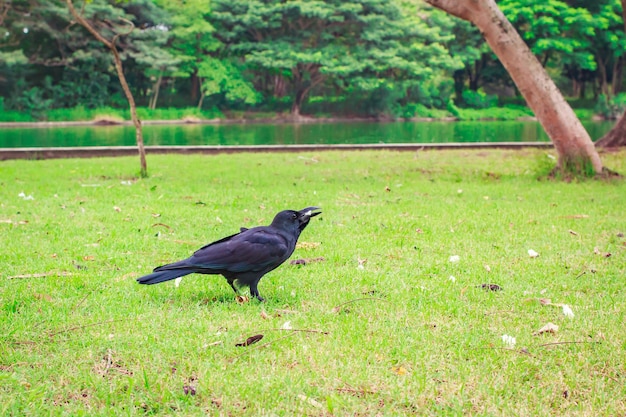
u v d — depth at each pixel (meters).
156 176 13.63
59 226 8.35
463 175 14.06
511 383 4.02
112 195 10.98
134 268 6.46
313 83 55.91
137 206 9.89
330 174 14.16
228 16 51.69
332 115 57.75
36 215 9.10
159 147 19.05
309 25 54.91
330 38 54.00
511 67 13.37
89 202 10.21
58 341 4.61
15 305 5.30
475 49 59.41
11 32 48.44
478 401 3.82
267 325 4.93
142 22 53.22
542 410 3.71
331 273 6.36
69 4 12.51
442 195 11.40
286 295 5.69
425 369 4.20
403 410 3.71
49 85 51.44
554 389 3.96
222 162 16.42
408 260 6.93
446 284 6.03
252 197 10.88
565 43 56.22
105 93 52.81
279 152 19.28
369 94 57.75
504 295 5.74
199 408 3.70
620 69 62.34
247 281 5.39
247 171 14.57
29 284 5.87
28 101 49.59
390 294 5.72
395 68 56.19
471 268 6.61
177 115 53.28
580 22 55.19
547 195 11.41
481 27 13.09
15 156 17.52
